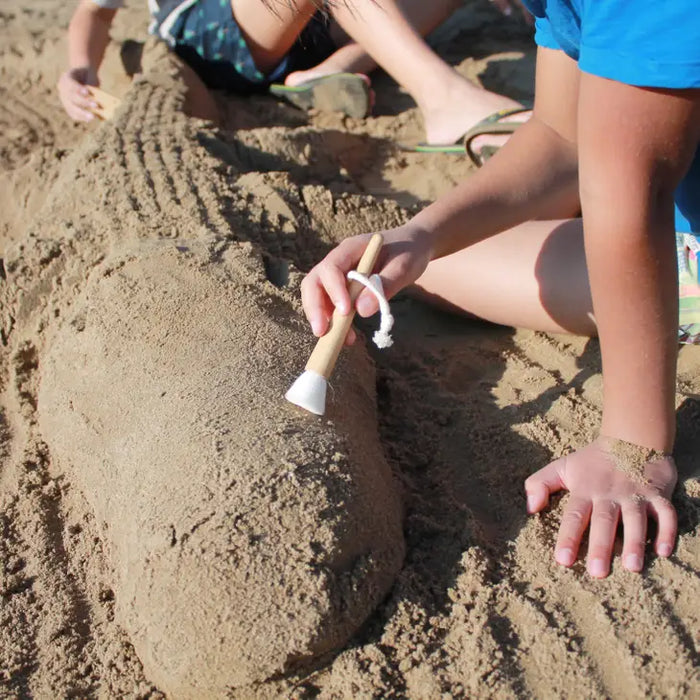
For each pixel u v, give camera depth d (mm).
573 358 1081
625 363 825
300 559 747
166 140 1370
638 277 779
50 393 1001
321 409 812
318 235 1250
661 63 687
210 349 938
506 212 969
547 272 1086
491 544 846
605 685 736
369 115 1684
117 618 816
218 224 1175
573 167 1026
